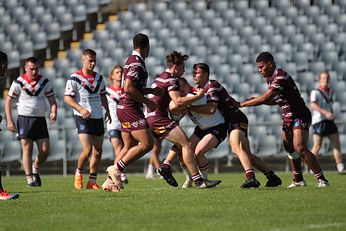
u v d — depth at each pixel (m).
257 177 58.66
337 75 81.50
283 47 86.69
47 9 97.50
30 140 50.84
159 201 31.75
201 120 41.44
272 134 71.94
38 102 50.56
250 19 91.25
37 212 28.42
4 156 74.56
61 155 73.19
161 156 72.38
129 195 35.75
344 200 31.05
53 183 56.81
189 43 89.25
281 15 91.31
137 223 24.47
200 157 41.56
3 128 76.94
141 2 97.69
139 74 35.12
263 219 24.84
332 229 22.28
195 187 40.09
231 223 23.92
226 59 85.88
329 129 62.09
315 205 29.03
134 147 36.47
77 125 45.56
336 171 69.81
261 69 38.28
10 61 92.75
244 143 39.12
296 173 40.94
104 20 97.31
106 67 88.31
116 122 52.94
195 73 41.00
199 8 93.94
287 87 38.22
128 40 91.94
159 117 38.84
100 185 52.34
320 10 90.88
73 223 24.86
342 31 88.88
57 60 89.06
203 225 23.59
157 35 91.12
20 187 50.69
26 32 95.38
